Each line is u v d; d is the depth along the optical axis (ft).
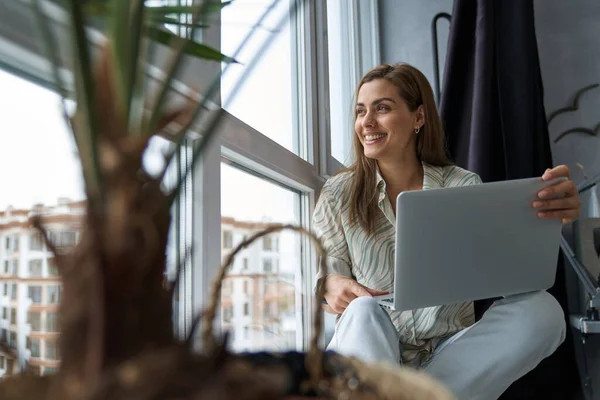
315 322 1.36
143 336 0.90
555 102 7.37
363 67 8.14
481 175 6.51
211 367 0.88
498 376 4.02
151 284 0.93
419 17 8.15
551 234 3.83
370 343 3.66
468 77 7.04
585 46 7.35
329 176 6.22
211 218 3.29
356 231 5.01
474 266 3.71
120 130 0.95
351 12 8.09
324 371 1.33
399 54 8.16
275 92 5.17
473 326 4.20
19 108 2.07
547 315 4.01
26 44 1.88
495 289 3.90
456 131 7.06
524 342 3.97
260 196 4.65
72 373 0.87
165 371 0.81
